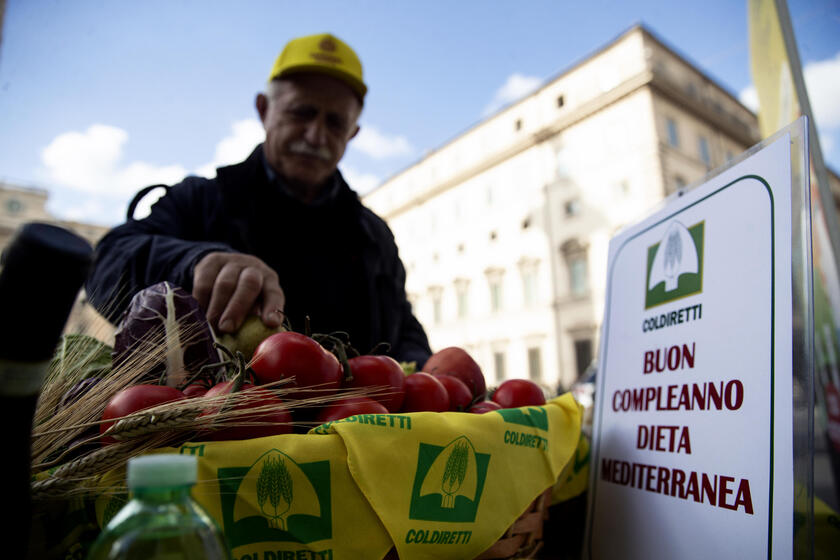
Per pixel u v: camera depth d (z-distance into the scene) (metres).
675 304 0.86
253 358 0.73
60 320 0.33
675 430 0.80
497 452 0.67
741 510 0.66
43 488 0.49
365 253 1.65
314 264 1.58
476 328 20.94
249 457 0.55
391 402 0.78
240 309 0.86
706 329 0.78
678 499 0.76
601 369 1.02
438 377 0.90
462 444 0.64
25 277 0.31
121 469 0.54
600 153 18.05
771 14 1.76
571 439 0.80
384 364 0.79
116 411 0.60
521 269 19.80
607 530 0.88
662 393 0.84
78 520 0.56
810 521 0.59
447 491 0.62
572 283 18.44
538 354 18.97
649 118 17.02
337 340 0.82
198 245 1.05
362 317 1.62
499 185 20.88
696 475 0.74
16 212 15.03
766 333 0.68
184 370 0.77
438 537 0.60
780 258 0.68
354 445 0.58
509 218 20.36
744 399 0.69
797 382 0.63
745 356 0.71
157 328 0.77
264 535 0.55
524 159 20.16
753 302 0.71
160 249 1.06
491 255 20.81
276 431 0.62
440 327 22.23
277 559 0.55
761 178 0.73
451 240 22.34
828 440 2.64
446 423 0.64
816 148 1.65
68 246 0.31
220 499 0.54
